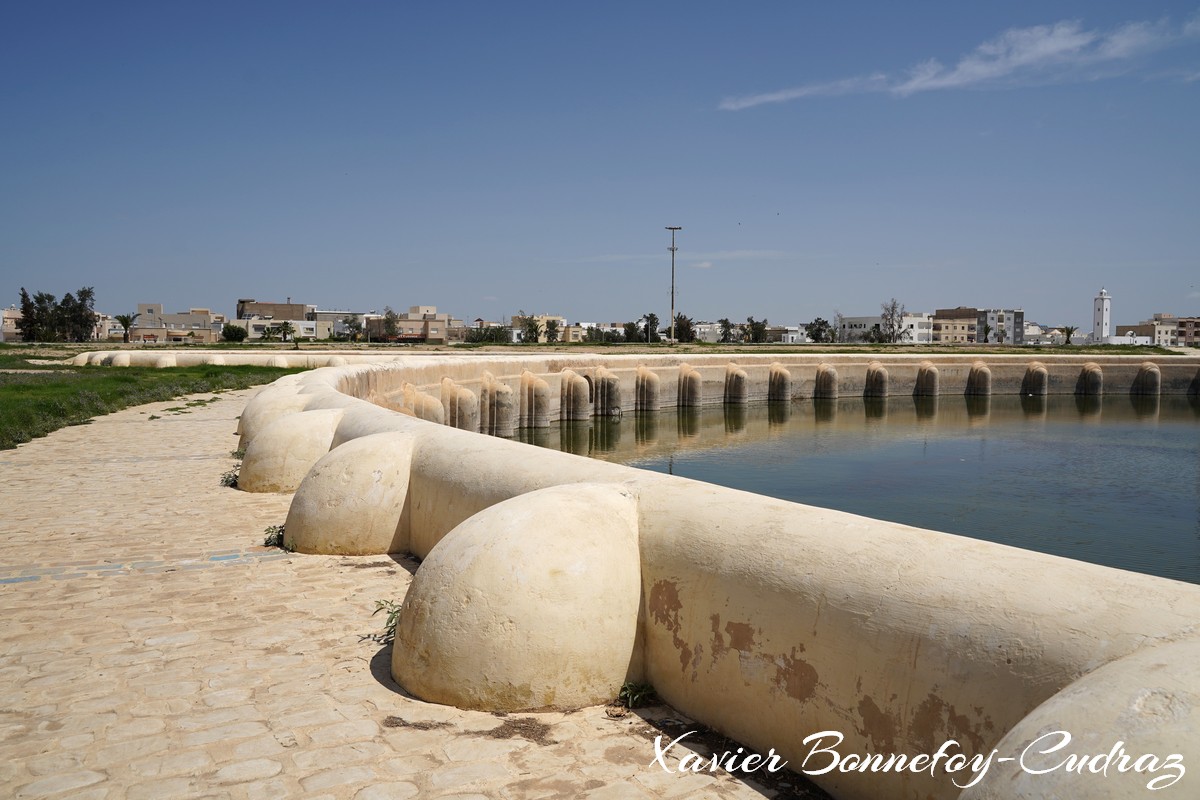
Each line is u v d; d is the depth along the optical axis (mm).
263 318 141125
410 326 137375
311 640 6551
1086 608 3549
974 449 38875
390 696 5504
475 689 5262
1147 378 63500
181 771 4602
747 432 45438
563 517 5488
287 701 5453
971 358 64375
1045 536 22969
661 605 5320
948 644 3811
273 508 11406
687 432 45469
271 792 4375
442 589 5438
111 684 5750
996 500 27469
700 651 5027
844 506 26750
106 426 21250
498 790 4359
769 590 4648
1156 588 3555
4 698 5539
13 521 10641
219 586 7922
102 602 7492
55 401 23781
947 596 3938
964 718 3682
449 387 33656
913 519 24969
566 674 5215
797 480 31172
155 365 45688
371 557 8859
